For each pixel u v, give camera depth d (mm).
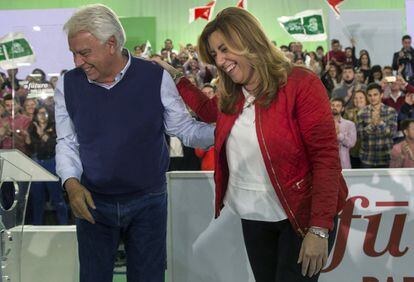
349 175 1920
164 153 1630
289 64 1291
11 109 4586
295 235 1332
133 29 5723
